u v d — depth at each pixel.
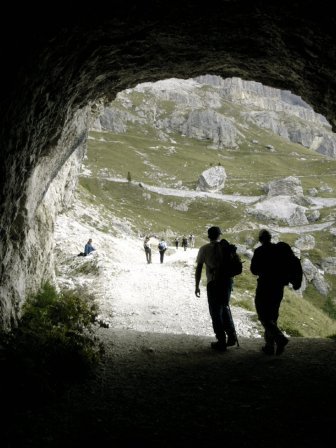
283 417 5.48
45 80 7.49
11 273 9.31
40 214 13.17
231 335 9.58
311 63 9.42
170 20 7.95
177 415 5.57
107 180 114.31
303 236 83.38
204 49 9.99
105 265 27.39
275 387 6.75
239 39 9.38
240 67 12.00
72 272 26.97
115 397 6.27
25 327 8.70
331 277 75.06
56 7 6.03
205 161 176.75
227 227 96.69
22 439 4.69
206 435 4.92
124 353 9.18
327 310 66.88
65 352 7.44
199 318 17.89
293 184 118.62
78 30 7.07
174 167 161.62
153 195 110.94
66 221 41.69
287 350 9.54
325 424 5.21
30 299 11.01
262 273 8.92
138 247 50.41
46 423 5.17
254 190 127.38
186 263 30.56
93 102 13.05
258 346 10.13
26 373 6.02
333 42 7.76
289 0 7.02
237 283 24.53
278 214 103.31
